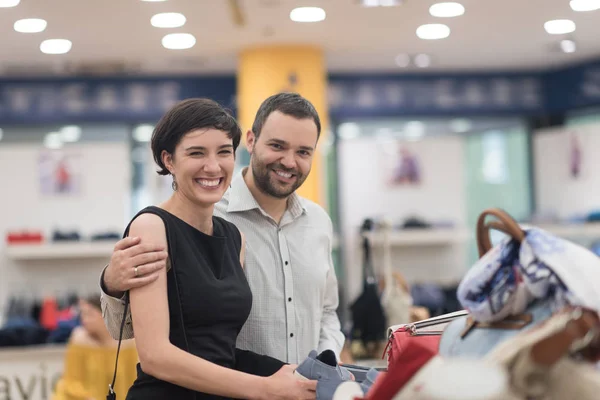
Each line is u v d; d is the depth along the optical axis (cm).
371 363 340
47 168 920
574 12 713
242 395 211
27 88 948
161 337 211
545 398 158
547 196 1020
